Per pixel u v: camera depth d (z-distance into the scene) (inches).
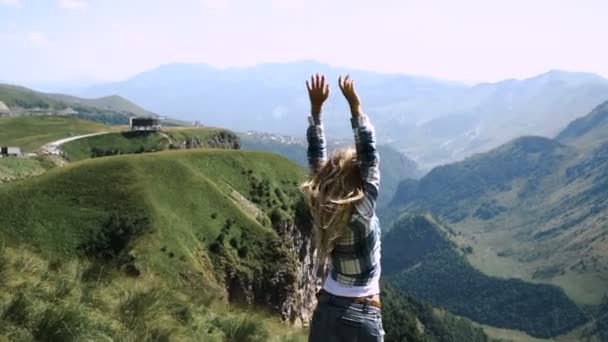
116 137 7760.8
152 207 3331.7
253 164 5428.2
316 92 235.0
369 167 210.5
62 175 3496.6
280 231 4330.7
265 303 3425.2
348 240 206.7
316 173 223.1
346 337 206.8
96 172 3590.1
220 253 3393.2
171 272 2847.0
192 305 551.5
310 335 216.5
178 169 3951.8
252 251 3582.7
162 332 423.2
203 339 460.1
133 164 3754.9
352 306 207.8
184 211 3585.1
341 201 202.4
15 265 442.6
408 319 4362.7
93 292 440.8
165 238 3105.3
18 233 2881.4
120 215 3203.7
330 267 218.5
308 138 236.8
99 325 378.6
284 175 5723.4
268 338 541.6
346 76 224.4
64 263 513.3
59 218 3102.9
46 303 384.5
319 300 217.9
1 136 7815.0
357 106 221.8
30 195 3203.7
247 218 3875.5
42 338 341.1
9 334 326.3
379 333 209.8
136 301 449.4
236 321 542.3
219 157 5132.9
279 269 3563.0
